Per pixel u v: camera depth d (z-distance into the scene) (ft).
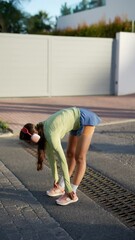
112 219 13.01
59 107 40.70
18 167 19.08
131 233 11.99
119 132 28.30
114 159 20.79
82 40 50.62
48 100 46.60
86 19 90.07
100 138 26.20
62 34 83.71
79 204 14.30
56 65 49.67
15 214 13.38
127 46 52.95
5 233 11.94
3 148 23.25
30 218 13.05
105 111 38.34
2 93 47.39
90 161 20.36
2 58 46.62
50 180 17.03
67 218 13.06
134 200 14.83
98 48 51.96
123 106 42.09
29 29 72.84
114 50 53.11
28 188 15.99
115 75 53.62
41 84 49.16
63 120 12.90
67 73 50.55
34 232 12.00
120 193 15.58
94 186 16.43
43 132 12.91
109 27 68.95
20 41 47.09
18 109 39.04
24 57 47.67
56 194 14.99
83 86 51.96
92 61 51.90
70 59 50.42
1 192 15.53
